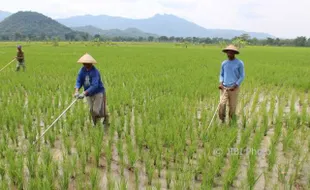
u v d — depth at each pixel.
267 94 11.25
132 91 10.99
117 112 8.17
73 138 6.37
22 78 13.24
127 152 5.34
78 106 8.50
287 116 7.77
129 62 23.09
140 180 4.73
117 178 4.78
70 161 4.82
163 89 11.07
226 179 4.36
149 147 5.61
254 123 6.94
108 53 38.38
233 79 7.16
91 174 4.31
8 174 4.48
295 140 6.30
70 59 25.95
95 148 5.18
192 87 11.06
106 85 12.37
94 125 7.15
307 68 19.86
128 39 188.25
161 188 4.52
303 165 5.24
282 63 24.48
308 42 115.25
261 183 4.68
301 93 10.61
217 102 9.12
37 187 4.09
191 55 35.91
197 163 5.17
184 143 5.77
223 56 34.12
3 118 6.84
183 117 7.37
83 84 7.01
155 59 27.22
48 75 14.98
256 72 16.89
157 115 7.54
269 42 121.06
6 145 5.36
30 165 4.68
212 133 6.10
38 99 9.35
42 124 7.27
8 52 37.16
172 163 5.25
